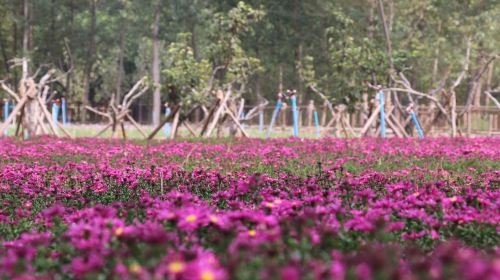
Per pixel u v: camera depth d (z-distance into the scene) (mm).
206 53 20672
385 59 20734
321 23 38188
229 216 3914
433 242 4402
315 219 4117
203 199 6605
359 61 20531
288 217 4305
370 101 20453
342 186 6172
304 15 38312
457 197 5156
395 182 7883
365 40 21109
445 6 34719
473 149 13281
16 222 5051
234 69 20438
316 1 37500
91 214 4332
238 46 20734
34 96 17281
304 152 13078
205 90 19078
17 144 14531
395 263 3654
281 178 7746
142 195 6781
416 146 14602
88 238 3686
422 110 25719
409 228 4711
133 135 24422
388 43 22000
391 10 33375
